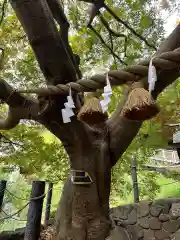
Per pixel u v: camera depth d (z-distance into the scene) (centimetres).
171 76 236
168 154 658
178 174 618
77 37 444
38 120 258
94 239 249
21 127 447
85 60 462
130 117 154
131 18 453
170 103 404
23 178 562
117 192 588
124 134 269
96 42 450
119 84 163
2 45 441
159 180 771
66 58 227
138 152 511
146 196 606
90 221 253
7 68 451
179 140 455
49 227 364
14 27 435
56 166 461
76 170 266
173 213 473
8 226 519
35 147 442
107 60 471
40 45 219
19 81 456
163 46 252
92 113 164
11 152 456
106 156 269
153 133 448
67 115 188
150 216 495
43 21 212
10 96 232
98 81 165
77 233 250
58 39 222
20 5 209
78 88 178
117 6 445
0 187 370
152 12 421
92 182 261
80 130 256
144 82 162
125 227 507
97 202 260
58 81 233
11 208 527
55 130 260
